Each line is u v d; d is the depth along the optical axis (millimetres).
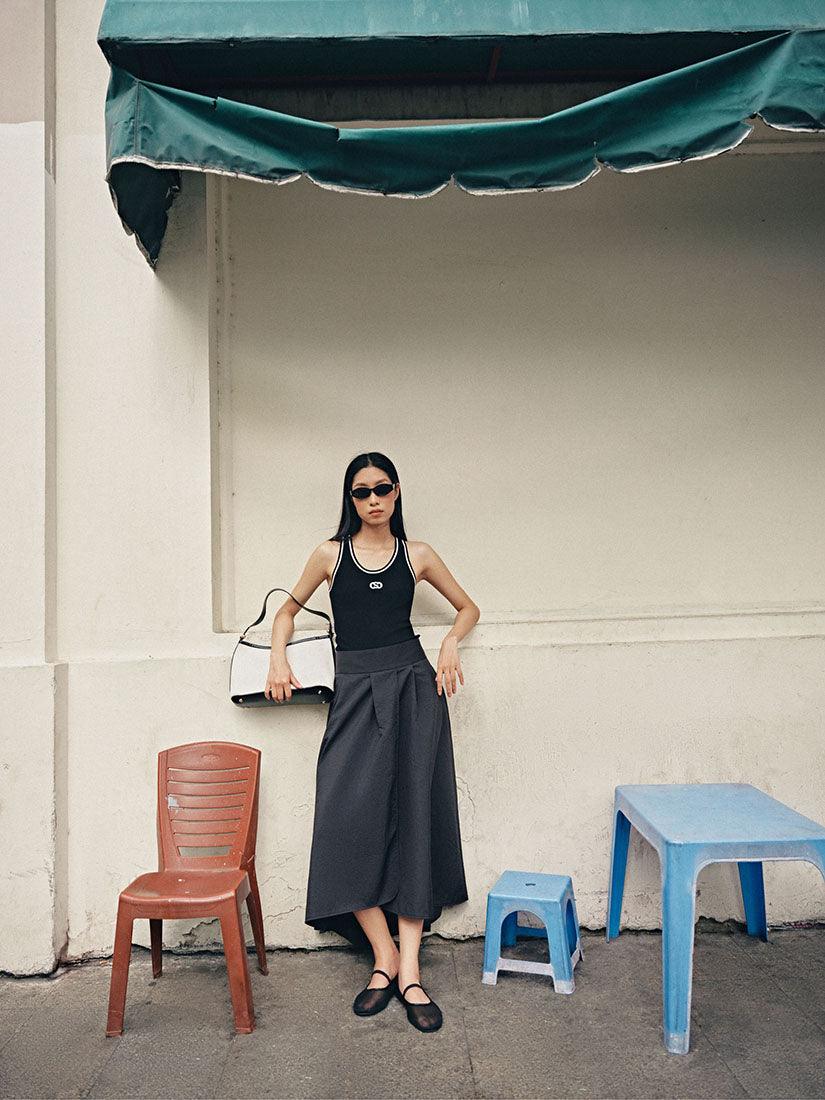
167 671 3314
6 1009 2916
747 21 2627
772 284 3783
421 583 3607
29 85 3338
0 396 3273
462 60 3178
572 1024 2732
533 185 2717
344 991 2992
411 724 3055
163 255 3410
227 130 2652
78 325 3377
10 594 3234
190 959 3268
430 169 2721
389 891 2992
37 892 3160
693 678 3438
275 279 3707
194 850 3344
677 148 2639
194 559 3369
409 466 3705
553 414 3738
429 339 3732
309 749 3328
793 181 3789
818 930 3398
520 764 3398
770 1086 2393
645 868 3404
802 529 3758
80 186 3404
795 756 3443
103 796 3289
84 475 3361
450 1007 2852
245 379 3672
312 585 3209
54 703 3201
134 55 2697
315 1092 2404
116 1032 2711
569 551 3713
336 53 3086
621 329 3766
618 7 2680
